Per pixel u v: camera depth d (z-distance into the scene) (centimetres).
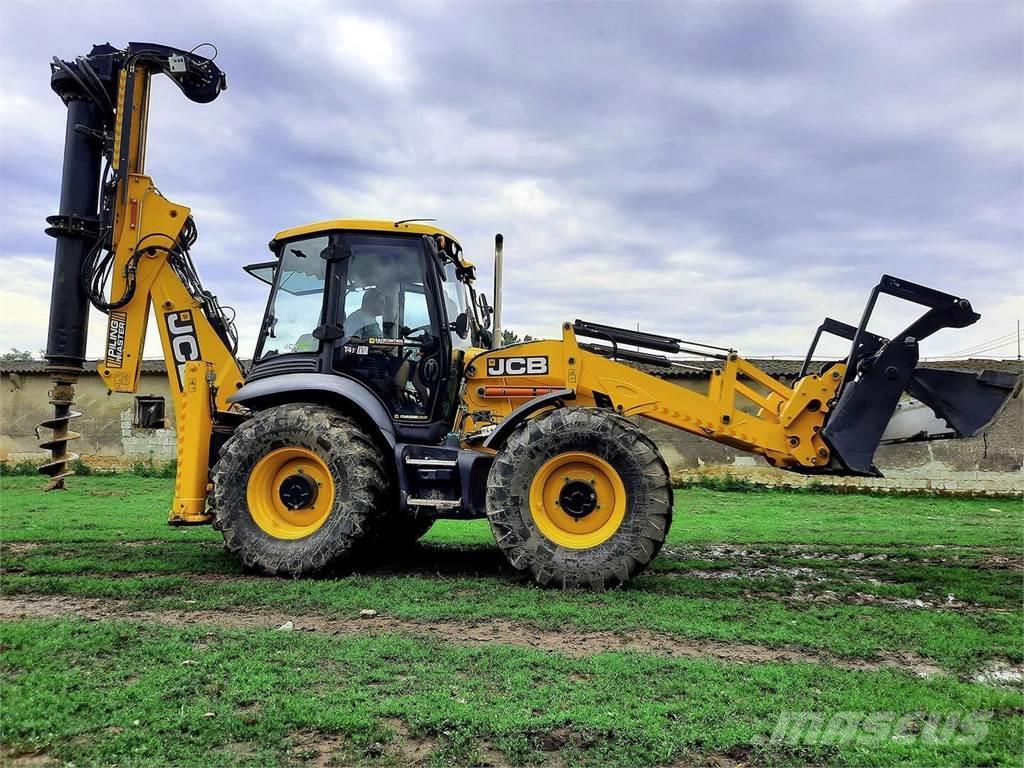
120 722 254
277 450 515
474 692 287
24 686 283
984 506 1180
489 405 561
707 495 1288
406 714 263
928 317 511
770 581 513
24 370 1602
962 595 482
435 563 569
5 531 696
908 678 314
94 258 589
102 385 1600
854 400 514
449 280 589
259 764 228
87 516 811
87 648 330
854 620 408
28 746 236
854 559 627
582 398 550
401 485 513
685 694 289
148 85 609
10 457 1611
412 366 545
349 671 307
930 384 514
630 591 464
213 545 627
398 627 383
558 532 484
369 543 532
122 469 1562
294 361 556
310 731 252
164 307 598
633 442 475
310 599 434
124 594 445
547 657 328
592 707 272
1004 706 286
